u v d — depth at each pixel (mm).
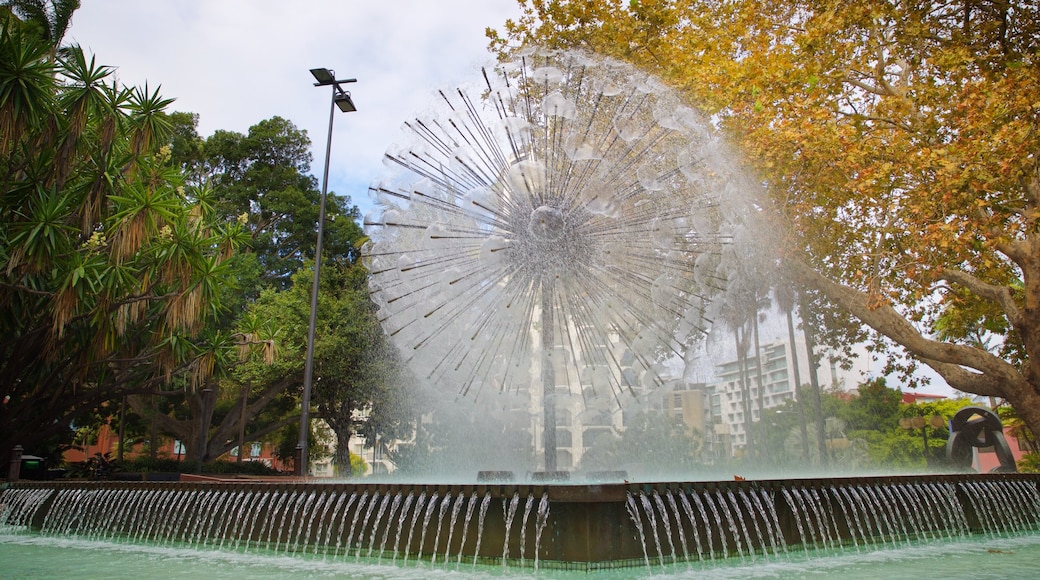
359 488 6352
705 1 15961
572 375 7312
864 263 14969
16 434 14070
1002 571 5535
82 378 14500
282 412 29234
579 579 4859
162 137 13961
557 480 6703
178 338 13398
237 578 5422
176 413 28625
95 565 6234
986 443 14414
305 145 28438
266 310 21344
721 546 5812
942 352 13297
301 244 27375
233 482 7457
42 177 12586
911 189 12734
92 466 17922
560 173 7324
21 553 7129
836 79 13188
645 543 5367
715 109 13312
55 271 12359
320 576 5359
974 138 11352
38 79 11586
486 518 5520
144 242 12391
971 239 11750
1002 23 12680
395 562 5895
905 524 7297
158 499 8141
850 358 15914
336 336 20984
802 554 6262
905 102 12336
